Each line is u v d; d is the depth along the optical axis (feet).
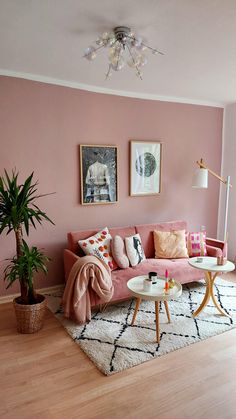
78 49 7.82
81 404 5.92
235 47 7.71
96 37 7.09
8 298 10.58
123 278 9.85
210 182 15.49
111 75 10.05
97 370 6.93
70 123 11.05
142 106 12.68
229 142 15.23
